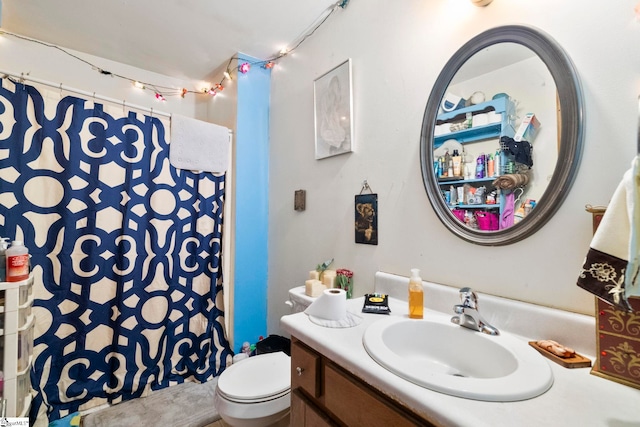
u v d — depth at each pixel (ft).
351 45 4.94
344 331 2.91
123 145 5.41
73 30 5.98
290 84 6.45
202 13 5.43
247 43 6.36
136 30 5.96
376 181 4.47
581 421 1.67
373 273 4.50
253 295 6.77
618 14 2.40
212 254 6.46
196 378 6.00
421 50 3.90
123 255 5.33
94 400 5.09
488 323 2.86
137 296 5.51
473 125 3.31
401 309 3.57
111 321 5.31
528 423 1.64
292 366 3.15
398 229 4.15
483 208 3.20
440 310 3.48
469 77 3.37
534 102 2.84
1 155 4.36
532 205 2.82
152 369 5.64
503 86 3.07
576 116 2.55
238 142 6.65
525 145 2.88
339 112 5.08
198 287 6.34
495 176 3.10
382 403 2.15
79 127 4.99
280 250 6.63
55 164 4.80
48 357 4.74
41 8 5.32
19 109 4.52
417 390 1.92
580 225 2.55
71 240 4.93
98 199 5.14
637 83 2.30
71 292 4.95
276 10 5.32
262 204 6.98
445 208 3.52
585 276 2.09
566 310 2.62
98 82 7.02
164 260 5.82
